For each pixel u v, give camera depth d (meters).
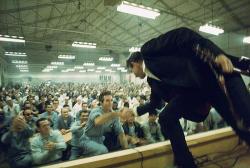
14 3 10.79
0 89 16.09
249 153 1.69
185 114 1.10
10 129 3.30
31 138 3.47
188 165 1.05
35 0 10.72
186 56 0.99
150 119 4.27
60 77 32.19
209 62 0.90
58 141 3.59
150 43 1.11
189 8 12.07
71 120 5.28
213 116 3.81
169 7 12.02
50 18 13.37
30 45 21.06
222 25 14.47
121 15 13.70
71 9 12.42
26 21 13.37
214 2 11.30
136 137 4.17
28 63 25.56
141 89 14.50
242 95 0.84
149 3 11.45
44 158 3.33
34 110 6.61
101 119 1.76
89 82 33.59
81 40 19.19
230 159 1.61
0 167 3.32
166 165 1.50
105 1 8.88
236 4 11.49
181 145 1.06
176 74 1.01
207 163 1.54
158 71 1.07
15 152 3.24
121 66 26.25
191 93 1.02
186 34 0.96
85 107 6.11
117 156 1.36
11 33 15.67
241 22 13.98
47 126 3.51
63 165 1.26
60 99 11.23
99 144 3.29
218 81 0.89
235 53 15.56
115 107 5.77
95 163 1.29
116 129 3.46
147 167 1.45
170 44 1.01
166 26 15.29
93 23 15.23
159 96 1.27
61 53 23.97
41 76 31.09
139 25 14.80
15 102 9.40
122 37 18.34
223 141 1.84
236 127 0.94
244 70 0.95
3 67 22.91
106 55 26.80
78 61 26.34
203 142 1.68
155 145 1.56
